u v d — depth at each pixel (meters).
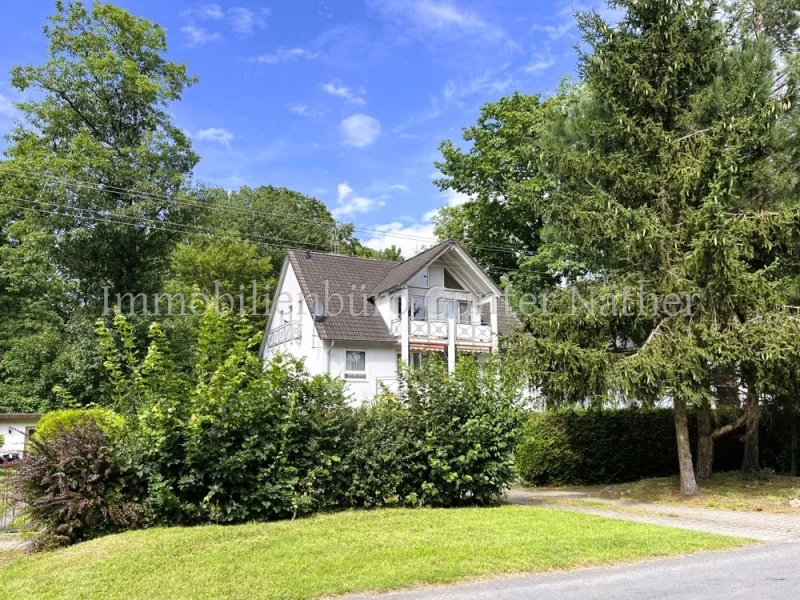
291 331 28.38
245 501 9.46
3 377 31.77
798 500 11.75
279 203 47.91
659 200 12.54
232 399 9.66
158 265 29.36
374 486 10.66
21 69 27.28
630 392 11.30
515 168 28.89
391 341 25.19
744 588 5.82
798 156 13.44
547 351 11.73
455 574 6.30
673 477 15.12
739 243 11.30
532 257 27.00
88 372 26.59
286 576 6.23
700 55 13.09
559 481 15.73
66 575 6.50
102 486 8.80
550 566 6.73
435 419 11.20
